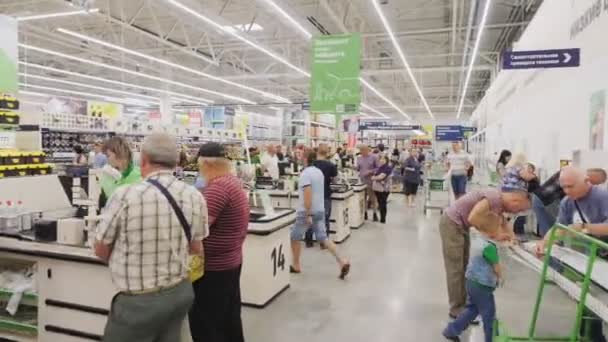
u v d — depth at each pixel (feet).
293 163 31.63
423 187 49.21
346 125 55.67
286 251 15.17
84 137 34.76
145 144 6.61
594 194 10.14
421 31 35.96
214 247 8.54
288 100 81.82
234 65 54.75
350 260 19.31
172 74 57.06
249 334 11.52
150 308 6.19
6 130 14.10
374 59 46.44
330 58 23.86
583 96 15.85
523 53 16.25
